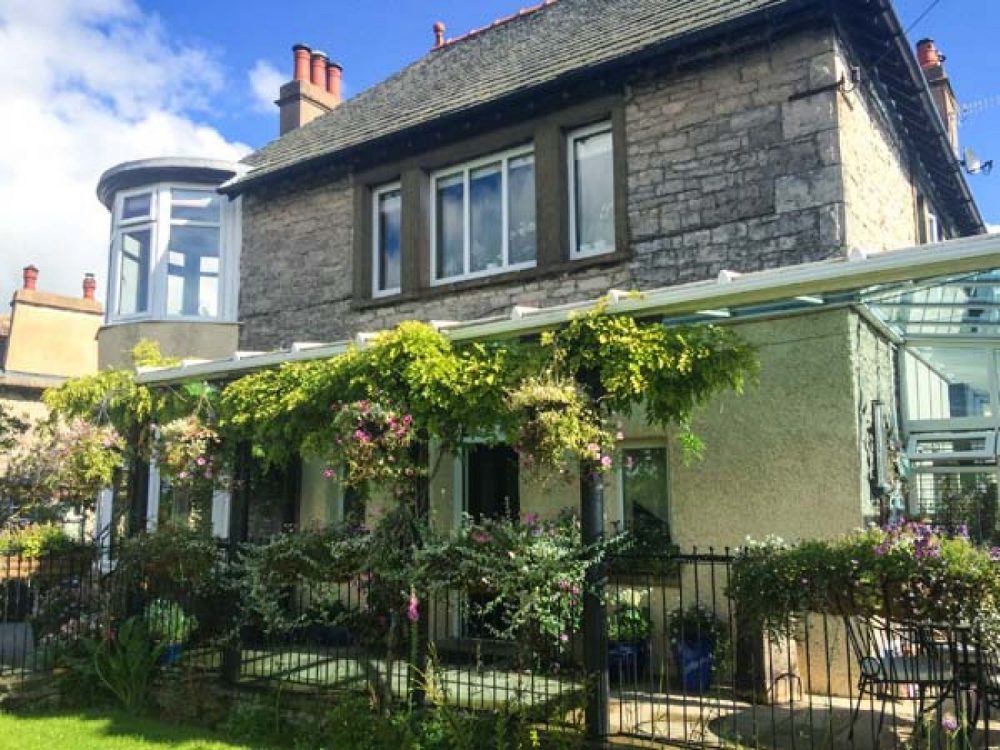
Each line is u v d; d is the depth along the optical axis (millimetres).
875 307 7805
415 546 6203
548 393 5508
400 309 10688
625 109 9211
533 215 9984
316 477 10922
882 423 8000
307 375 7008
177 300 12703
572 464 6844
